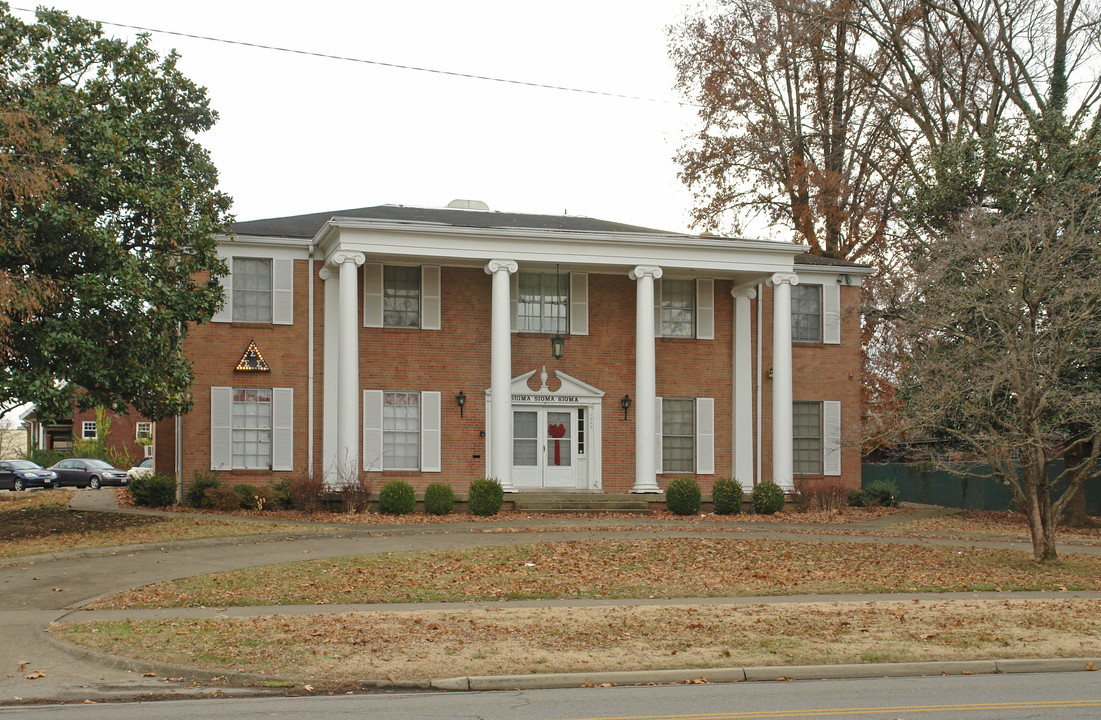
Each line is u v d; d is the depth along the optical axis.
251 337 28.84
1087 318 20.45
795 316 33.12
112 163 22.33
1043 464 20.23
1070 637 12.68
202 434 28.38
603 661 11.02
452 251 28.27
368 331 29.31
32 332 20.95
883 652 11.64
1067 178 28.09
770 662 11.14
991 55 34.38
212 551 19.64
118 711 9.00
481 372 30.08
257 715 8.83
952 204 30.70
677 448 31.52
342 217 27.34
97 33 23.39
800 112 43.16
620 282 31.34
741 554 20.17
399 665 10.66
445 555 19.23
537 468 30.38
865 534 24.67
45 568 17.59
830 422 32.91
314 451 29.03
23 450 69.50
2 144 20.36
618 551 20.09
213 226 24.73
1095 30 32.97
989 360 21.95
